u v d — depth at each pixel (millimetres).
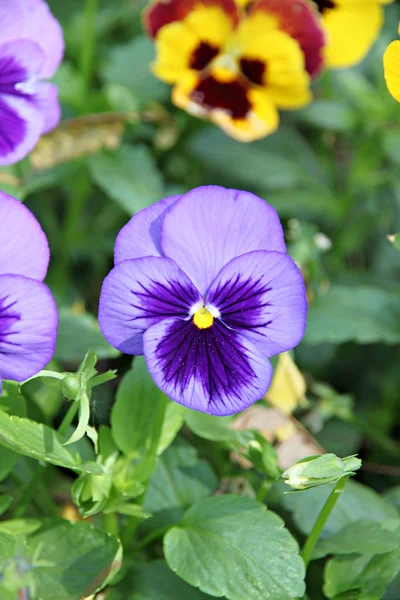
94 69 731
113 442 479
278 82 606
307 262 575
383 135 647
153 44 646
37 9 492
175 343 440
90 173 629
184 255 441
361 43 637
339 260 697
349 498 512
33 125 491
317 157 757
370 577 475
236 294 443
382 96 646
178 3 593
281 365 521
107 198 698
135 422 477
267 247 444
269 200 673
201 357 440
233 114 608
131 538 495
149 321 440
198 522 469
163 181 720
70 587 455
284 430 522
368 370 645
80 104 620
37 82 494
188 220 439
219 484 511
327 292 580
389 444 602
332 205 685
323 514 470
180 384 437
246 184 720
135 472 475
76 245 654
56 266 662
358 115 649
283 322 442
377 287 671
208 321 444
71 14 740
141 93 638
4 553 451
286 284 440
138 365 479
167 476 509
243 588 455
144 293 437
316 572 521
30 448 444
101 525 515
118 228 684
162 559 493
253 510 468
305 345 634
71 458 453
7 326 433
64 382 434
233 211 440
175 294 440
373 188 687
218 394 439
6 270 441
